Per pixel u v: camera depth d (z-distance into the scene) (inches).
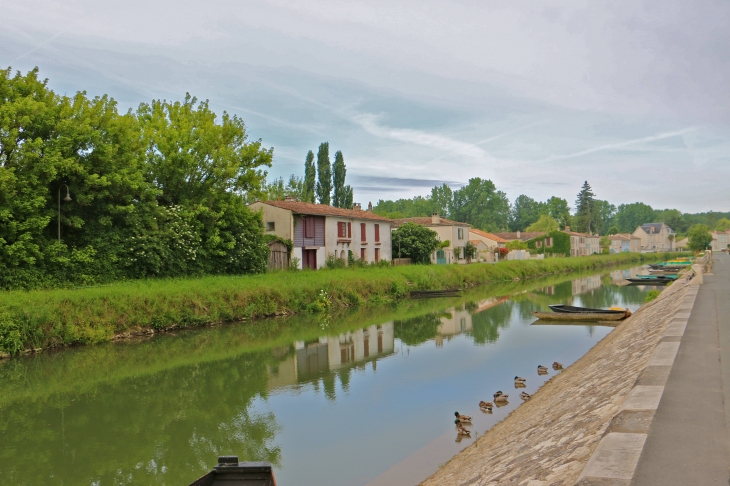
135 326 930.1
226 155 1359.5
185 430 494.0
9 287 922.1
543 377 649.6
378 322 1128.8
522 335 957.8
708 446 207.8
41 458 433.7
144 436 480.7
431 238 2324.1
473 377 658.2
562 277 2640.3
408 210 5792.3
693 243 4753.9
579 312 1143.6
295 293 1251.2
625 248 5546.3
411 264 2209.6
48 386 647.1
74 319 845.2
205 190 1365.7
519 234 4111.7
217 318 1056.8
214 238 1305.4
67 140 1003.9
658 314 753.6
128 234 1131.9
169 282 1104.8
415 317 1202.6
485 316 1213.1
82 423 516.4
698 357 370.9
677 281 1470.2
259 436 474.0
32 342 792.3
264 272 1476.4
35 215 968.9
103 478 397.1
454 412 523.5
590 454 225.1
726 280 1104.2
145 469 412.5
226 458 289.6
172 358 790.5
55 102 1063.0
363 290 1455.5
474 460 364.8
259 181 1438.2
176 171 1309.1
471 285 2047.2
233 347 870.4
